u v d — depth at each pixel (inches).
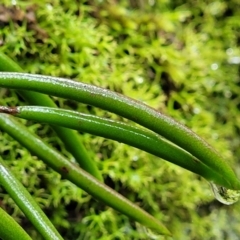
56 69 4.0
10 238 2.3
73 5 4.2
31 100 3.2
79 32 4.1
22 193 2.7
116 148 4.1
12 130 3.1
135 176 4.1
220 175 2.4
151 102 4.3
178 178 4.3
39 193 3.8
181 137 2.4
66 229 4.0
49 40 4.0
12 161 3.7
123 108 2.4
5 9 3.8
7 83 2.4
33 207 2.7
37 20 4.0
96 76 4.1
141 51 4.4
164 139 2.5
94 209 4.0
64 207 3.9
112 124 2.5
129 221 4.0
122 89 4.2
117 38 4.4
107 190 3.0
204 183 4.4
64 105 4.0
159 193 4.2
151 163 4.2
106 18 4.3
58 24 4.0
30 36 3.9
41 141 3.1
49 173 3.8
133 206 3.1
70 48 4.1
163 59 4.4
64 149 3.9
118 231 4.0
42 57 4.0
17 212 3.7
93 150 4.0
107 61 4.2
